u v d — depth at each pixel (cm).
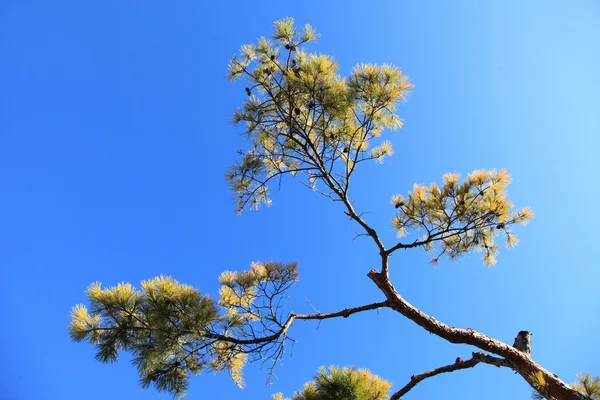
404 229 525
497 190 473
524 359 450
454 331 474
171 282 396
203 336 399
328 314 484
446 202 476
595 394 383
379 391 468
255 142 540
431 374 479
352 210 479
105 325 382
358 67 470
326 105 456
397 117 499
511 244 512
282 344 444
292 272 494
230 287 489
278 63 473
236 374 473
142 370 380
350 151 538
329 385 453
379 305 486
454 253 539
